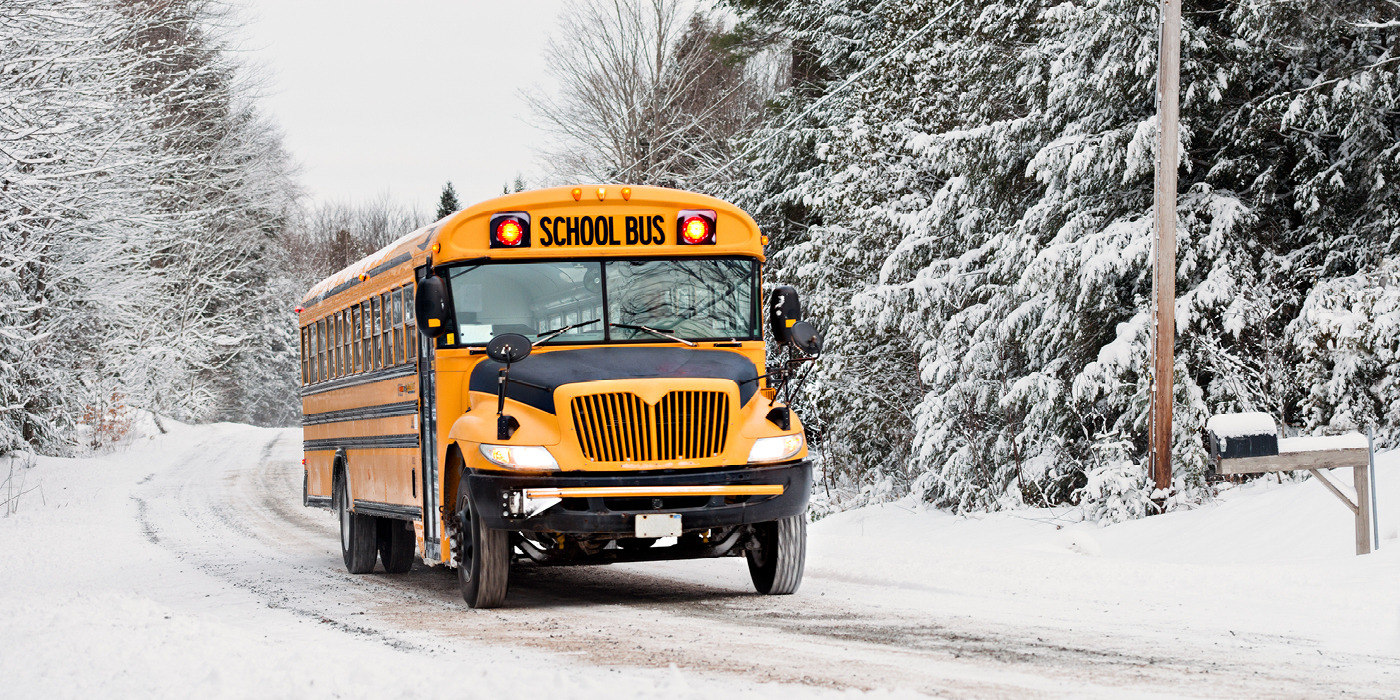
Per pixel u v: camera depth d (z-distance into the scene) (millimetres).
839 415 23312
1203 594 9828
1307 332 16172
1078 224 17859
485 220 10852
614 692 6020
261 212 56969
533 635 8672
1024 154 19750
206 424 65750
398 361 12492
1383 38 17625
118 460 40531
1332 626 8203
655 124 42656
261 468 38500
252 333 65938
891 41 26062
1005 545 16109
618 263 10922
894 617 9094
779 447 10164
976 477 19531
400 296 12352
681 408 9891
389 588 13000
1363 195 17609
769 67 44906
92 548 19672
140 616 9680
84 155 24016
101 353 38406
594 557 10516
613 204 10945
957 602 9906
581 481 9703
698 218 11023
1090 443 17781
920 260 21703
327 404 16219
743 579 12516
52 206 23797
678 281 10984
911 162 23969
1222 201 17203
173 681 6965
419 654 7965
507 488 9727
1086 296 17016
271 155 52250
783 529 10453
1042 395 18109
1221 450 11516
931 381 20609
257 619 10484
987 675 6621
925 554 12883
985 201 20969
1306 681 6379
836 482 24141
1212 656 7156
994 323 19500
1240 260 17094
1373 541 11719
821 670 6867
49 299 30781
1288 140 17828
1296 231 18141
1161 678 6492
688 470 9875
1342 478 14445
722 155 41312
